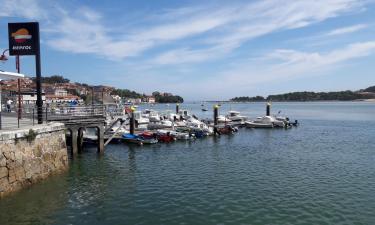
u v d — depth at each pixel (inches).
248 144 1796.3
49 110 1280.8
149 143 1756.9
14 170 768.9
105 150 1549.0
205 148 1646.2
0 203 724.0
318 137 2112.5
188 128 2198.6
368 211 741.3
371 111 5743.1
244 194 861.2
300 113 5260.8
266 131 2497.5
